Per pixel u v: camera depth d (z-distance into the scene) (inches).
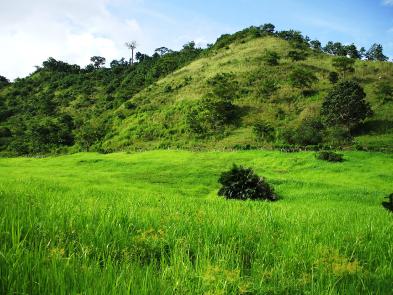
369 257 218.7
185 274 158.4
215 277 152.7
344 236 262.5
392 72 4635.8
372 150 2677.2
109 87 6722.4
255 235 256.1
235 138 3474.4
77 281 135.5
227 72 5191.9
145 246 206.2
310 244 229.9
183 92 4958.2
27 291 126.3
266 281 173.9
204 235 236.7
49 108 5989.2
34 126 4813.0
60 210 280.2
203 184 1670.8
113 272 149.3
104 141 4338.1
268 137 3275.1
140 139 4082.2
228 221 281.3
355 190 1218.0
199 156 2723.9
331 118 3213.6
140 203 460.8
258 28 7190.0
